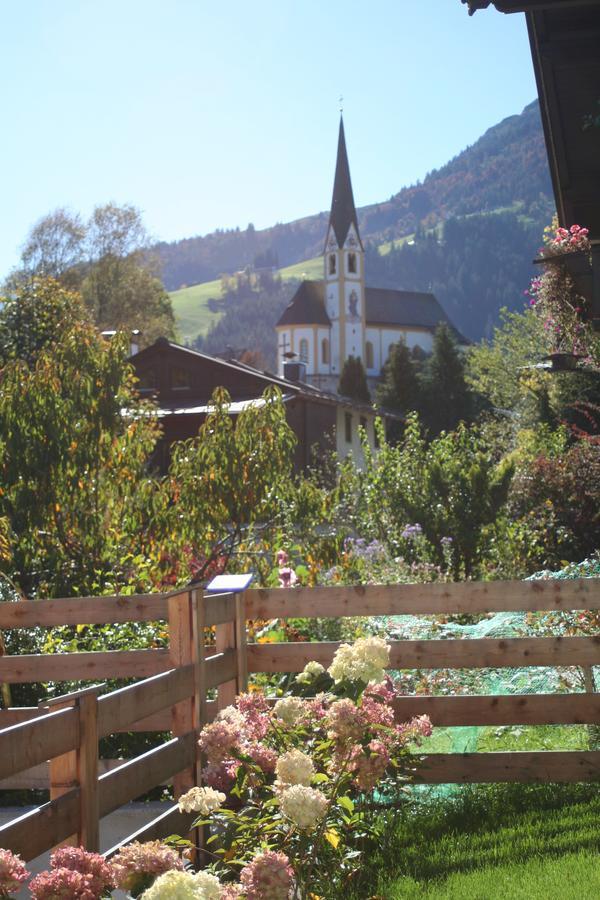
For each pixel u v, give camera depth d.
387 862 4.56
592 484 14.93
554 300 11.88
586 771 5.46
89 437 10.48
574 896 3.95
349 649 4.25
